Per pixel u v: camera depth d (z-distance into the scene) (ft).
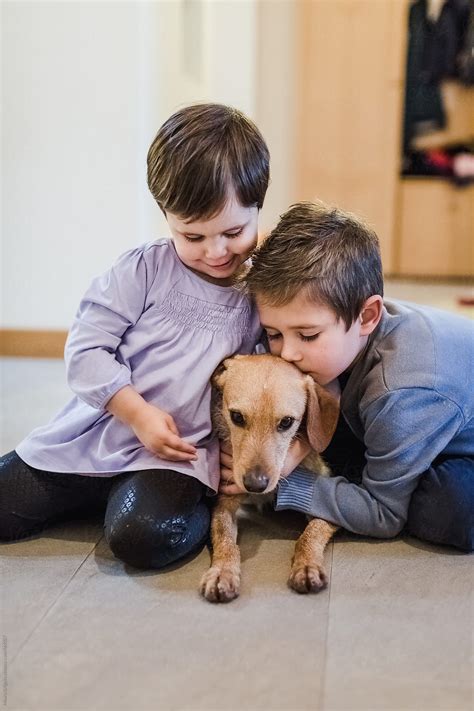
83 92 9.38
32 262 9.90
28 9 9.19
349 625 3.64
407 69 15.98
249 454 4.16
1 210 9.78
